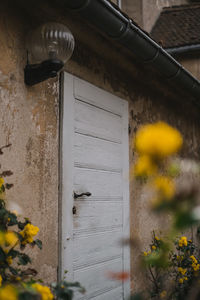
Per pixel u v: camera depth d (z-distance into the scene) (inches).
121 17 114.3
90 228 127.4
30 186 103.3
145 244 163.3
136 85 170.4
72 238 117.1
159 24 295.9
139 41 128.3
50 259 108.4
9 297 51.2
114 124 147.7
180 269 162.7
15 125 100.0
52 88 116.0
